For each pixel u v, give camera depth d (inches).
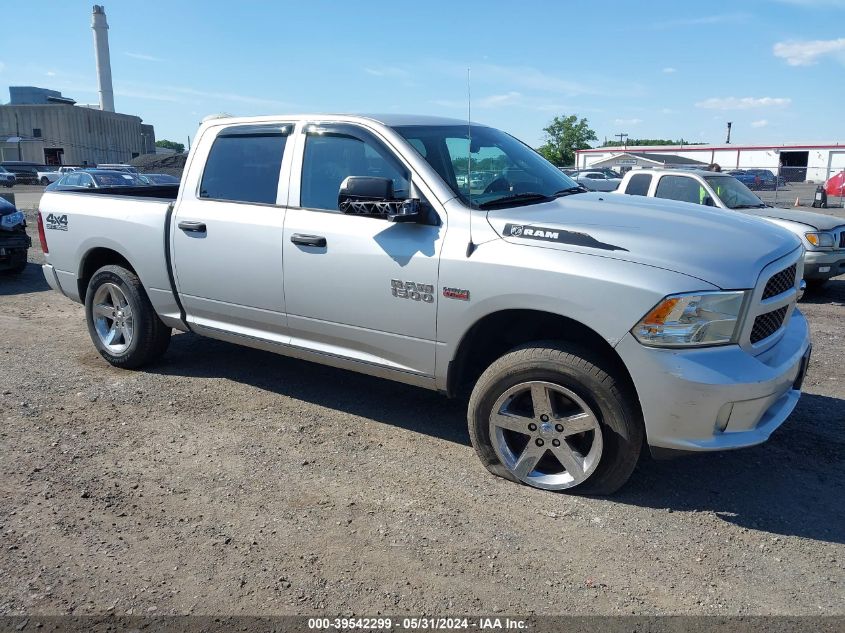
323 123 179.0
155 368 230.2
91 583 117.1
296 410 195.6
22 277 406.9
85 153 2566.4
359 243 164.7
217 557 124.9
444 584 117.6
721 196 388.5
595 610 111.6
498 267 144.6
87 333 276.2
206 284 197.2
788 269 148.7
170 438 175.8
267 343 191.3
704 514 141.4
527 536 132.4
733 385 129.2
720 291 129.8
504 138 201.6
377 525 135.7
